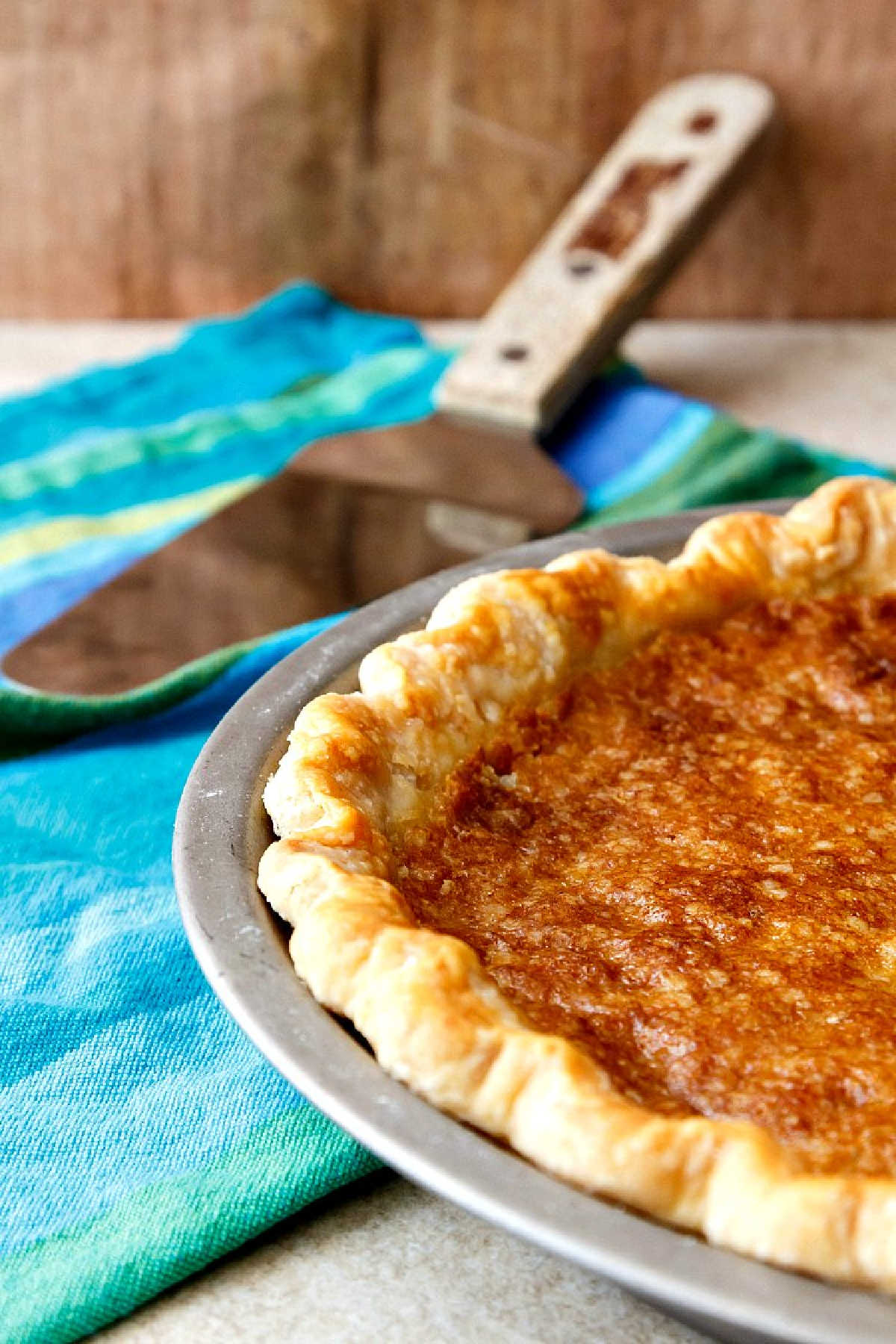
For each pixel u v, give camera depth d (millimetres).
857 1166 259
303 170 643
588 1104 255
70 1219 284
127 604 432
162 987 329
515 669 341
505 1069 261
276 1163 289
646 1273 234
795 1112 265
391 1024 265
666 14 609
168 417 575
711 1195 249
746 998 285
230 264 660
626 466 516
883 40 603
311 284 646
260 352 607
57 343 651
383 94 629
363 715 321
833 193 630
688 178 562
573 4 610
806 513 381
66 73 627
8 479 521
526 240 651
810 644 366
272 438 543
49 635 421
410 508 476
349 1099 255
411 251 657
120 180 645
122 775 389
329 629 357
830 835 320
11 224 653
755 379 606
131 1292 274
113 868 365
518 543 459
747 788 332
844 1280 241
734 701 354
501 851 318
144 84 628
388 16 616
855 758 340
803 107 618
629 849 319
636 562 367
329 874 287
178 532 491
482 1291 279
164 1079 312
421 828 318
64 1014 323
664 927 299
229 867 295
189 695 400
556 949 295
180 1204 284
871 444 557
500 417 517
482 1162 247
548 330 527
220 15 617
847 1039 276
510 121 631
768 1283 236
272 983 274
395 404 565
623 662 358
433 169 642
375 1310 276
